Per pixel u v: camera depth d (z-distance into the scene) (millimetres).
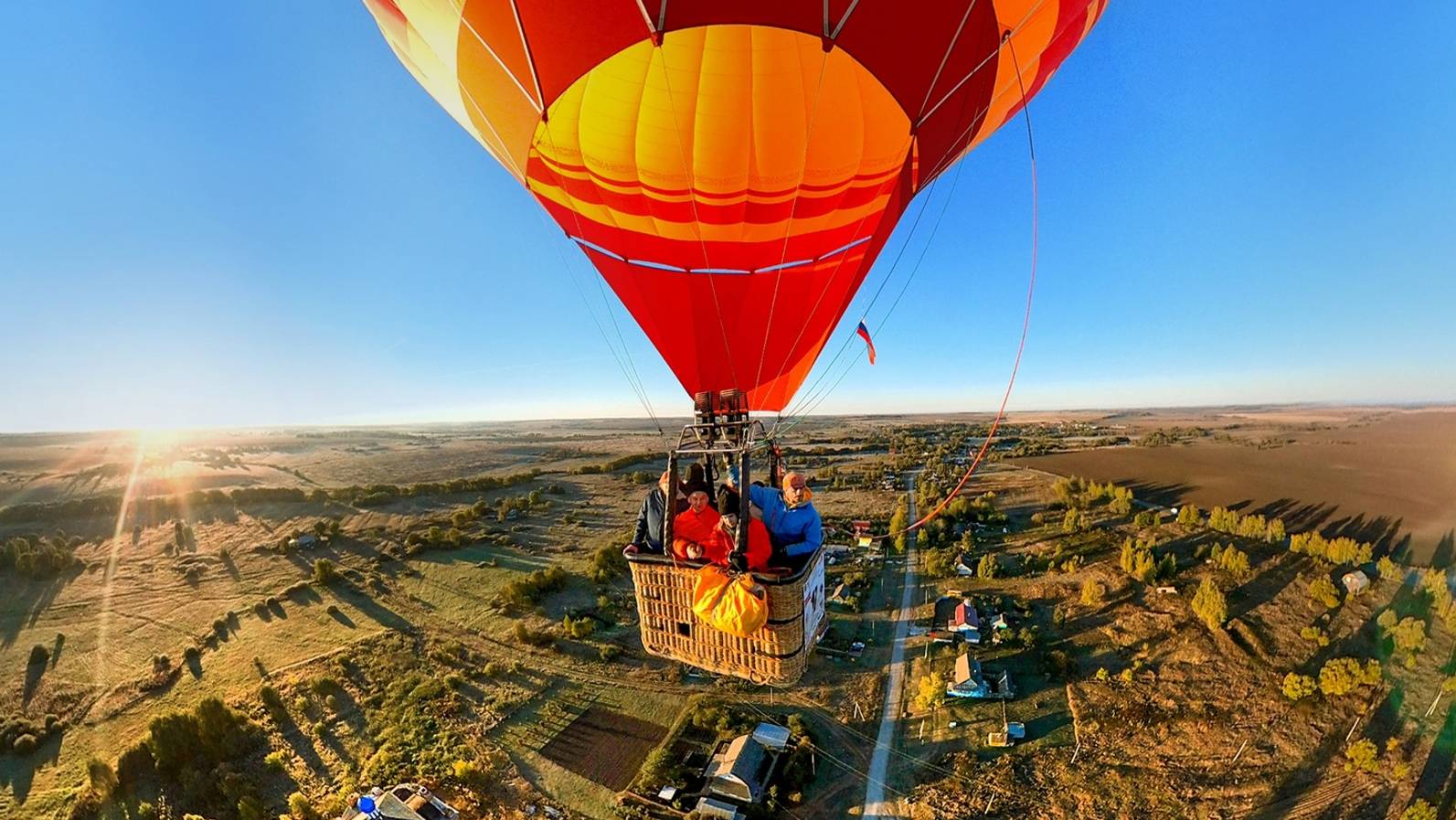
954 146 6535
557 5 4879
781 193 6273
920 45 5148
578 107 5609
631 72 5297
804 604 3844
